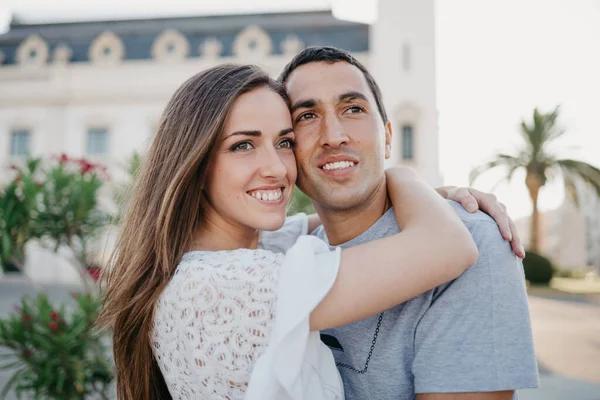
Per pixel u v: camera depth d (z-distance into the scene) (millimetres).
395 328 1379
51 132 23406
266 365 1131
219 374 1232
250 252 1312
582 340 8180
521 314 1246
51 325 3537
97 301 3477
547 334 8750
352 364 1465
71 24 26953
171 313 1325
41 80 23734
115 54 24297
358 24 25125
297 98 1548
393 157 21484
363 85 1560
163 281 1389
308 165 1557
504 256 1300
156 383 1573
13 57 25922
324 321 1173
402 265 1185
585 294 15016
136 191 1623
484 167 19938
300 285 1151
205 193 1582
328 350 1344
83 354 3695
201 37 25406
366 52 23953
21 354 3662
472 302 1252
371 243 1266
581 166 18453
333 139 1477
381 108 1775
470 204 1457
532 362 1222
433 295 1333
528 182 19125
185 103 1536
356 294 1165
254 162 1466
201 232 1575
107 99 23406
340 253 1246
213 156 1490
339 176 1522
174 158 1508
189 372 1306
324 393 1265
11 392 4816
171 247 1438
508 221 1386
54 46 25875
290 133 1530
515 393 1327
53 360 3572
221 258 1317
